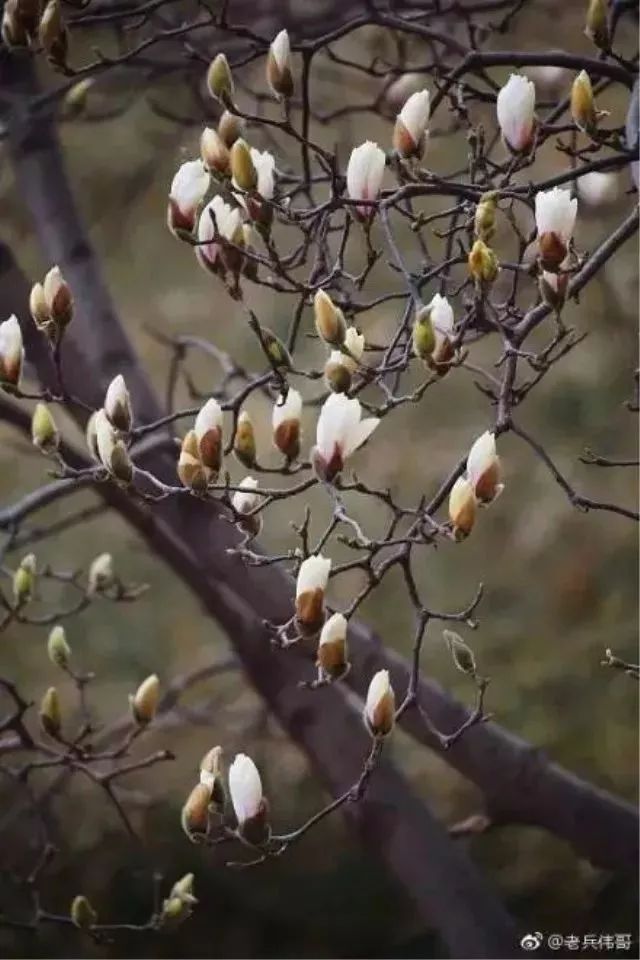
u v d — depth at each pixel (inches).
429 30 140.6
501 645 254.8
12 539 147.7
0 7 142.8
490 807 154.8
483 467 124.0
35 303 129.3
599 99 202.5
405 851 153.9
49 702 144.0
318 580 124.4
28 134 159.3
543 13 184.1
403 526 253.4
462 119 137.1
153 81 163.2
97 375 155.3
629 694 248.8
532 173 203.6
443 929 152.9
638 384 132.8
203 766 128.0
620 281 232.5
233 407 129.6
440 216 129.3
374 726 125.0
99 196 246.4
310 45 137.3
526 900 243.0
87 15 147.0
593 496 253.8
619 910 224.5
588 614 254.2
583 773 243.8
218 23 138.9
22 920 247.3
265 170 128.8
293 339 127.9
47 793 158.1
